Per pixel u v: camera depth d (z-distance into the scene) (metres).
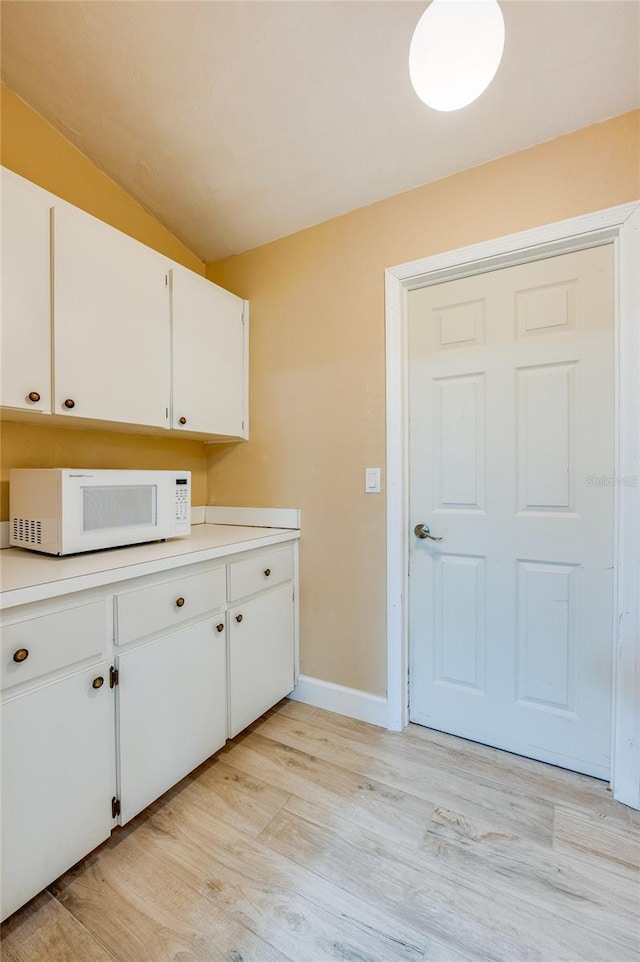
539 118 1.42
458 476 1.75
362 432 1.88
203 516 2.37
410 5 1.18
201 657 1.53
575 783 1.50
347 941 1.00
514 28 1.18
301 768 1.59
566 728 1.57
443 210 1.68
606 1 1.11
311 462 2.02
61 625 1.11
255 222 2.03
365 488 1.88
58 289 1.35
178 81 1.43
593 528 1.50
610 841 1.27
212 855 1.23
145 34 1.31
